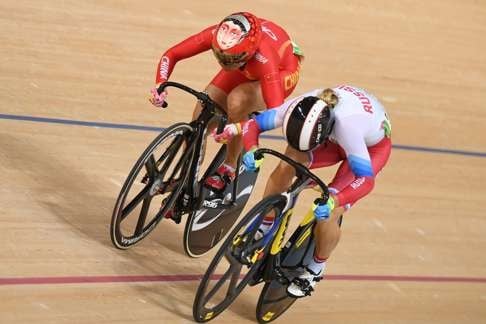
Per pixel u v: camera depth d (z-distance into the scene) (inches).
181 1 902.4
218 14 908.0
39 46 738.8
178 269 547.8
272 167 704.4
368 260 650.2
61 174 593.9
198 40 511.2
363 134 463.2
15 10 772.0
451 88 974.4
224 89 533.3
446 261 685.3
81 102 689.6
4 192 552.4
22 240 516.4
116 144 653.9
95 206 573.6
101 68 745.6
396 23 1064.2
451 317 623.2
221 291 545.6
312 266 508.4
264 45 499.2
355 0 1067.3
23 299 471.2
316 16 996.6
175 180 521.7
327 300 592.4
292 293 506.3
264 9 960.3
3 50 713.0
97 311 482.9
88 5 826.8
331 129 449.1
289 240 502.3
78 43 766.5
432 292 643.5
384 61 968.9
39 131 633.0
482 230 743.1
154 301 509.0
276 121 462.6
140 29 827.4
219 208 548.4
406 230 703.1
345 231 672.4
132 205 512.4
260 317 526.9
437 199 761.0
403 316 604.7
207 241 565.6
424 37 1061.1
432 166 810.8
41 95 677.9
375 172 485.1
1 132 615.8
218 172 538.6
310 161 486.6
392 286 632.4
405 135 850.1
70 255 518.9
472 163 843.4
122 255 538.0
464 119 924.6
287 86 532.1
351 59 942.4
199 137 506.6
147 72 768.3
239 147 529.3
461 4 1174.3
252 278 496.1
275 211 473.4
